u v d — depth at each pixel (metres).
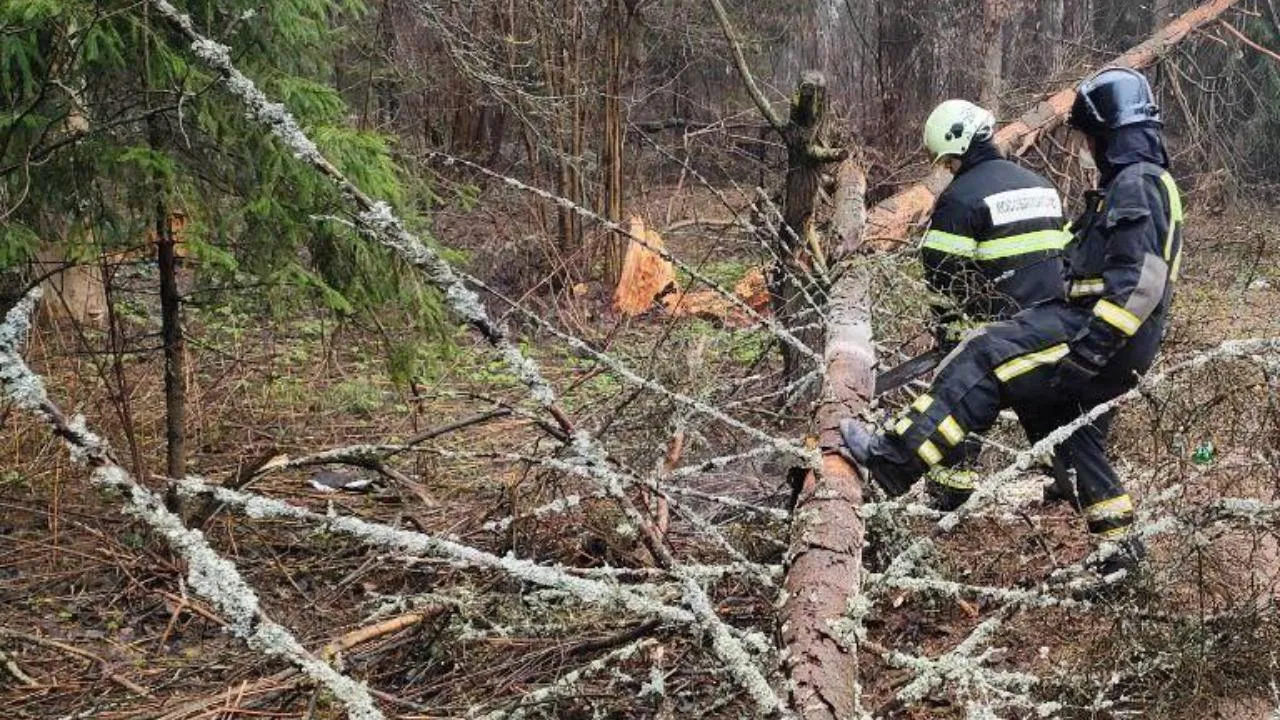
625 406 4.30
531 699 2.62
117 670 3.38
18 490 4.75
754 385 5.38
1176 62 11.45
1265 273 9.41
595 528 3.93
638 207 10.50
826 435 3.45
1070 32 13.48
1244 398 4.03
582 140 10.00
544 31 9.88
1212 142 11.59
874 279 4.56
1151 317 3.38
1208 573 3.46
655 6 12.08
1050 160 9.79
